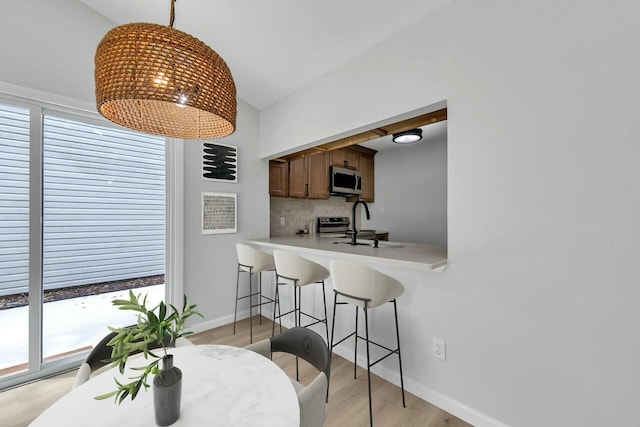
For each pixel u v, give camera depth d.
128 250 2.35
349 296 1.58
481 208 1.44
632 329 1.07
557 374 1.23
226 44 2.20
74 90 2.05
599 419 1.14
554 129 1.22
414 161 4.23
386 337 1.92
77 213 2.12
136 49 0.84
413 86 1.73
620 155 1.08
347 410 1.63
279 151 2.88
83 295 2.14
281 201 3.77
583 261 1.16
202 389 0.88
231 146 2.94
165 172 2.55
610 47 1.09
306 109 2.56
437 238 3.98
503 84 1.36
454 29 1.54
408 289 1.78
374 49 1.97
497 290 1.40
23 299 1.90
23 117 1.89
